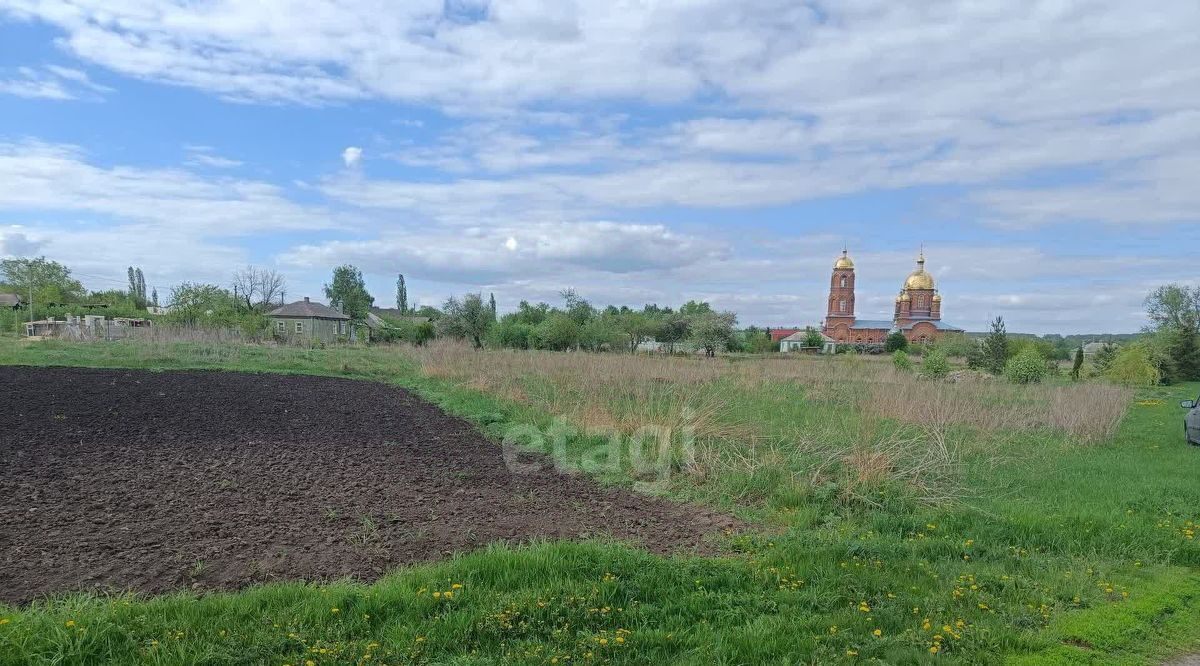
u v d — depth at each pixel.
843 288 107.19
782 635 4.19
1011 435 13.12
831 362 32.78
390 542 5.60
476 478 8.56
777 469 8.88
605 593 4.59
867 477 8.30
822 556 5.75
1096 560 5.96
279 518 6.16
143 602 4.11
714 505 7.91
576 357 26.53
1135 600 5.00
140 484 7.31
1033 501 8.07
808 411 15.32
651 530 6.65
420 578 4.64
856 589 5.04
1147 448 12.72
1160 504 7.90
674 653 3.99
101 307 62.81
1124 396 17.47
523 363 23.89
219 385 18.39
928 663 3.94
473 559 4.89
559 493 8.02
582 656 3.85
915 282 107.12
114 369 21.23
